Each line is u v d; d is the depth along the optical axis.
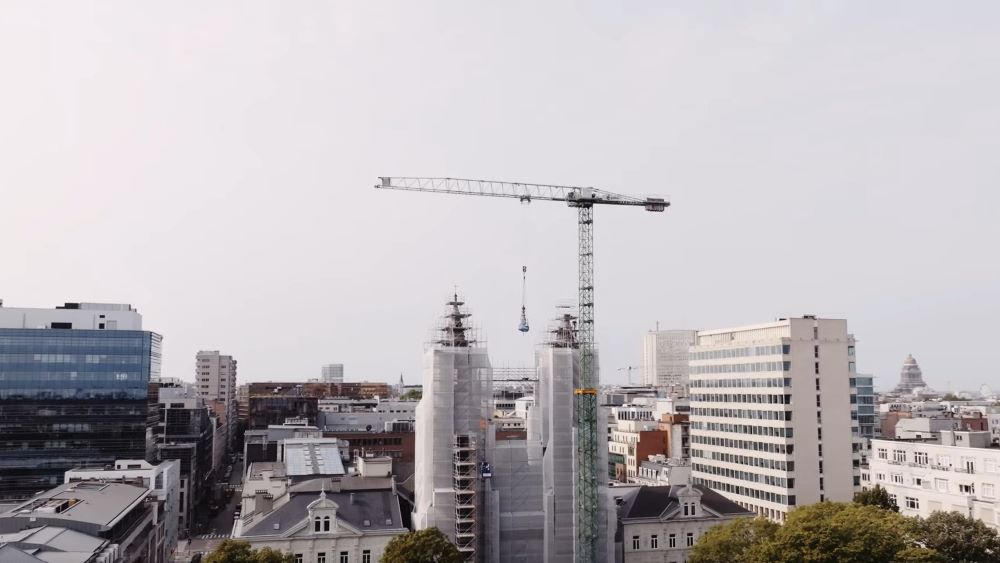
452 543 127.06
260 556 106.12
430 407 138.25
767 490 197.00
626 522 144.50
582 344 155.25
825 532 107.75
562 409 145.12
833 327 198.88
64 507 132.38
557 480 143.25
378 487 138.75
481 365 142.62
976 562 113.44
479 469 139.12
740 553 120.50
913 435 176.50
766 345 199.50
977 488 143.50
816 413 194.25
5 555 95.12
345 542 125.25
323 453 174.25
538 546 141.88
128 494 152.88
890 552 106.50
